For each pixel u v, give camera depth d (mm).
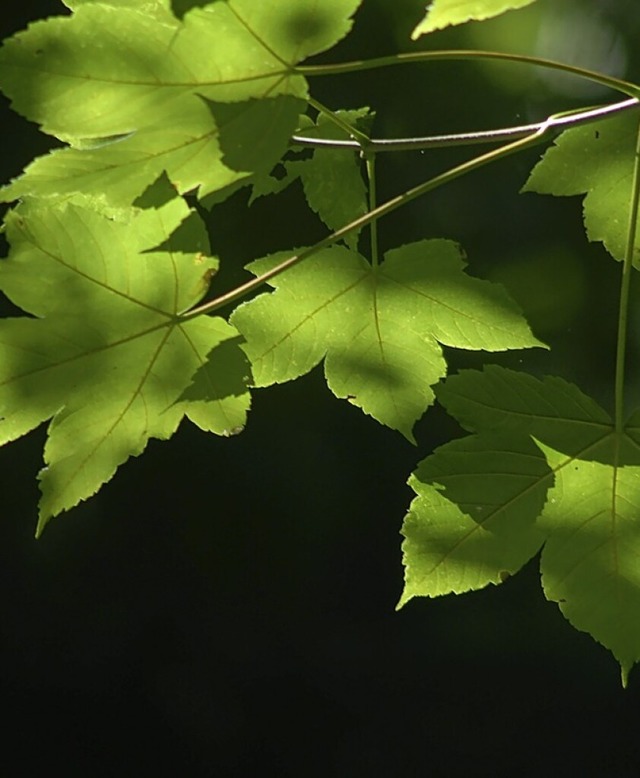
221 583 13664
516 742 13516
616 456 3219
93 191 2494
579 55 12117
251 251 10297
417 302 3277
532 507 3223
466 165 2805
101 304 2836
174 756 13656
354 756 13664
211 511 13328
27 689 13484
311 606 13773
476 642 13961
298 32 2268
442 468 3219
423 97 11531
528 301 11867
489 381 3252
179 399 2934
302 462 13094
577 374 11914
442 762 13562
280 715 13789
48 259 2793
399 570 13695
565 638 13922
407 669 13836
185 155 2428
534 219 11711
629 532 3229
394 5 11273
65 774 13438
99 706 13570
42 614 13398
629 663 3219
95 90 2293
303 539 13484
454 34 11539
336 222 3436
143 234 2793
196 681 13703
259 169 2424
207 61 2283
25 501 12852
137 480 13281
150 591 13602
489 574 3217
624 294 3244
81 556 13391
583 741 13547
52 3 10719
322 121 3404
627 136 3443
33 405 2879
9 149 10648
